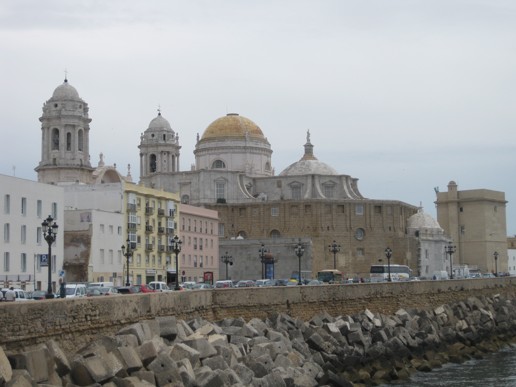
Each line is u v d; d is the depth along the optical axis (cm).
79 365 3256
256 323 5662
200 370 3966
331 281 12500
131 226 11919
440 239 18200
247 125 18862
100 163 17288
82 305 3750
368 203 17150
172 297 4906
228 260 14138
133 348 3738
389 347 6769
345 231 16938
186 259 13925
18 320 3234
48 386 2906
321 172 18362
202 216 14725
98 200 11825
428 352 7288
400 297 8331
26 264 9388
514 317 10556
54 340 3481
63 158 14700
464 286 10138
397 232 17425
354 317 7088
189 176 17588
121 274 11569
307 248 15875
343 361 5912
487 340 8788
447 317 8794
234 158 18500
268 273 15925
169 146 19175
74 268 10644
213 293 5638
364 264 17025
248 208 17000
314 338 5975
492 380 6184
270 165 19138
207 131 18925
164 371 3716
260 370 4588
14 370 2908
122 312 4150
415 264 17500
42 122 14988
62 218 10312
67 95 14962
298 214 16812
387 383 6016
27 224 9425
